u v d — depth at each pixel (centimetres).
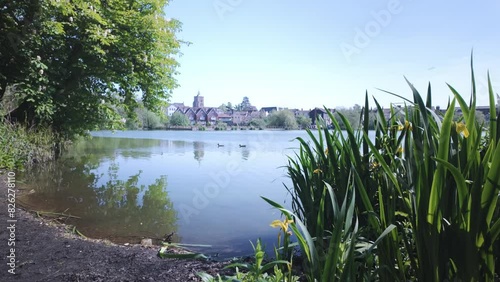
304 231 167
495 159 122
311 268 162
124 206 559
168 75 1648
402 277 165
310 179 301
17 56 1134
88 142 2247
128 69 1427
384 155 210
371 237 210
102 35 1250
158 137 2991
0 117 1006
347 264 153
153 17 1460
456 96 142
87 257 305
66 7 1134
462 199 130
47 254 311
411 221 154
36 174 896
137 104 1599
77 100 1336
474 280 130
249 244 371
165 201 595
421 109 147
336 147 271
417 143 148
